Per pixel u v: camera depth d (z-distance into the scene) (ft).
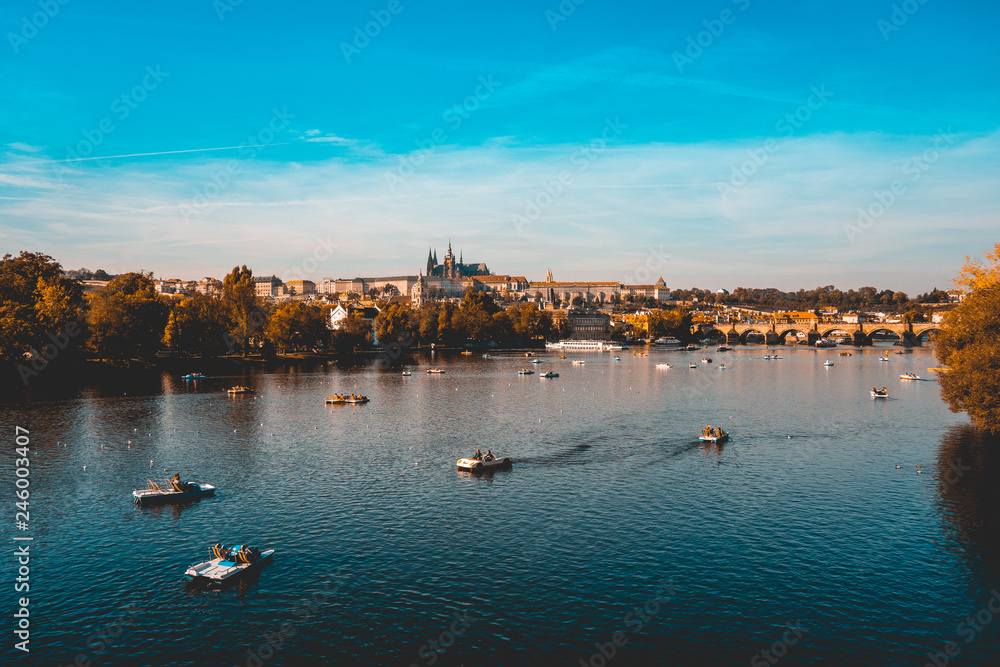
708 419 491.31
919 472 331.77
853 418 495.00
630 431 442.50
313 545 237.04
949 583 209.15
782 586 207.10
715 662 168.66
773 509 276.00
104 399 565.53
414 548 234.58
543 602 196.75
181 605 194.70
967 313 416.05
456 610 192.13
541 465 347.36
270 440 408.46
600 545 237.66
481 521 261.44
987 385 336.08
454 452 377.91
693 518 265.13
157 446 388.37
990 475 326.44
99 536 245.45
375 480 318.24
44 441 398.42
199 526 255.50
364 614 189.88
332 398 566.36
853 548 235.20
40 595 200.23
